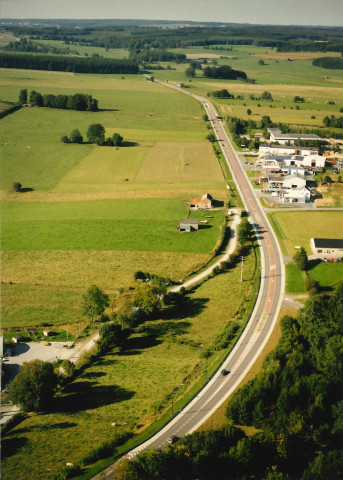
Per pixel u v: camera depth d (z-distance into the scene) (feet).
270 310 467.93
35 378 349.00
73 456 299.99
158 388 367.45
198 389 357.82
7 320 462.19
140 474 272.72
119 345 431.02
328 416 319.68
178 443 291.99
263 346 410.31
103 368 398.21
